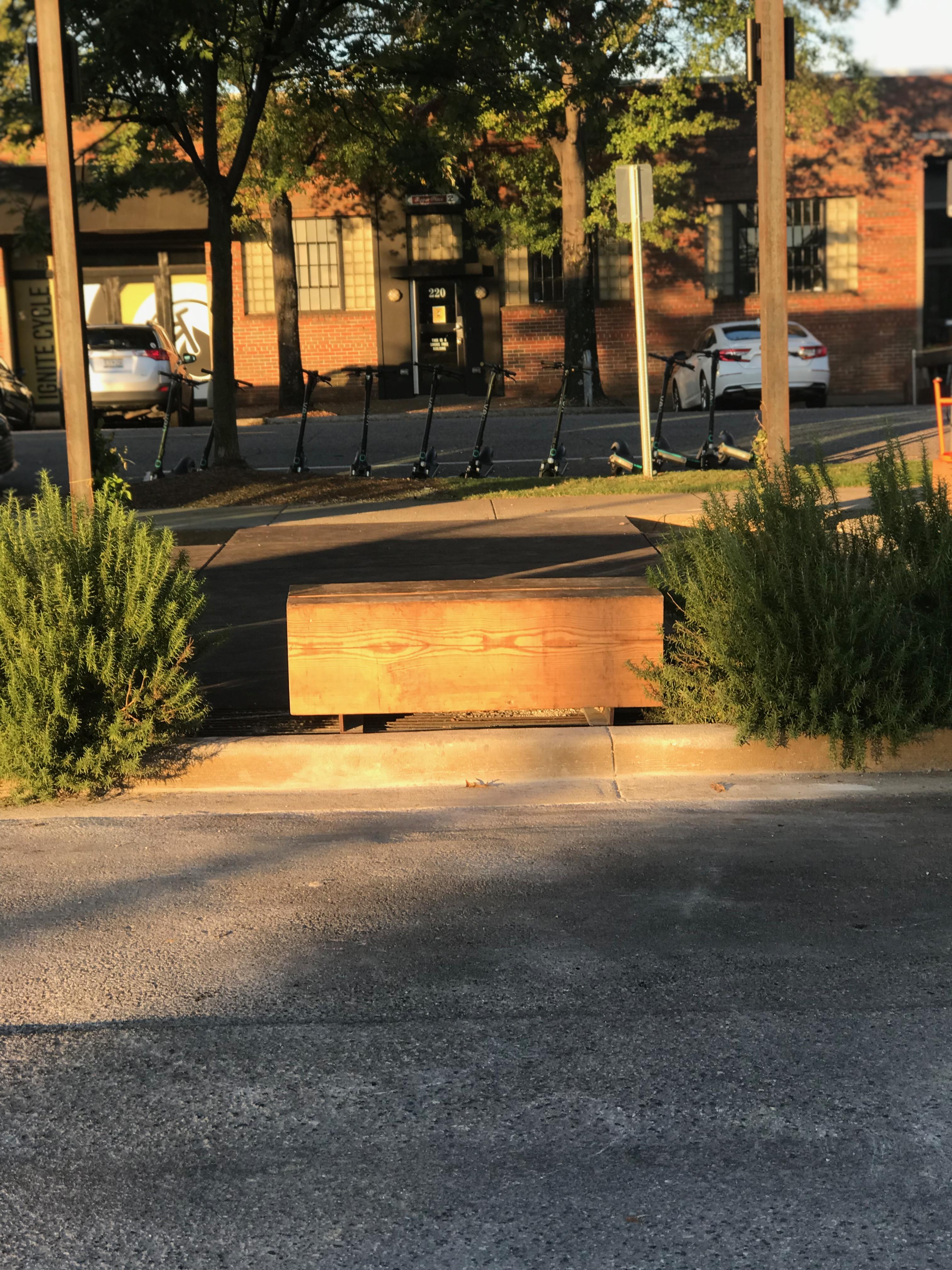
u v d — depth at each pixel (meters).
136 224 29.89
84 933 4.96
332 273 31.92
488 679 7.00
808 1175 3.41
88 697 6.77
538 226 29.09
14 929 5.01
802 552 6.93
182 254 32.06
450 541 12.18
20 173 29.95
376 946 4.82
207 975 4.61
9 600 6.72
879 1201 3.30
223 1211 3.31
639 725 7.04
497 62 15.54
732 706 6.88
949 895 5.21
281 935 4.92
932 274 34.34
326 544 12.21
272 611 9.82
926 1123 3.65
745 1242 3.15
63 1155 3.56
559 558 11.20
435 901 5.22
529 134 28.55
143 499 14.89
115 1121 3.73
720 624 7.01
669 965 4.63
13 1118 3.74
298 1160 3.52
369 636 6.94
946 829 5.98
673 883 5.38
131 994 4.47
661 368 32.59
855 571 6.93
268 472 16.50
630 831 6.01
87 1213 3.31
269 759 6.76
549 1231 3.20
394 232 31.41
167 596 7.03
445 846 5.85
